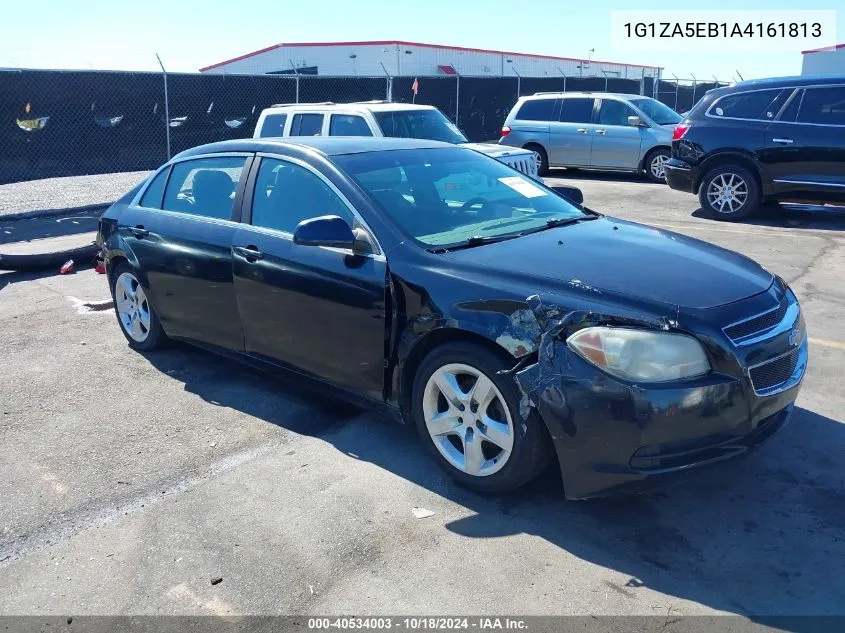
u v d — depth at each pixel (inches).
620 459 120.8
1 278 319.9
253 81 631.2
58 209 490.3
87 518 135.9
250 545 126.4
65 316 264.5
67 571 121.1
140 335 223.1
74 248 341.4
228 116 622.8
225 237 180.5
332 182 163.8
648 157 600.7
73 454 160.9
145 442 165.9
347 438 165.9
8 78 505.7
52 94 526.3
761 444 128.5
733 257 153.3
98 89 546.0
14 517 136.8
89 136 550.3
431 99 789.9
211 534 129.9
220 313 185.5
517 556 121.7
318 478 148.3
